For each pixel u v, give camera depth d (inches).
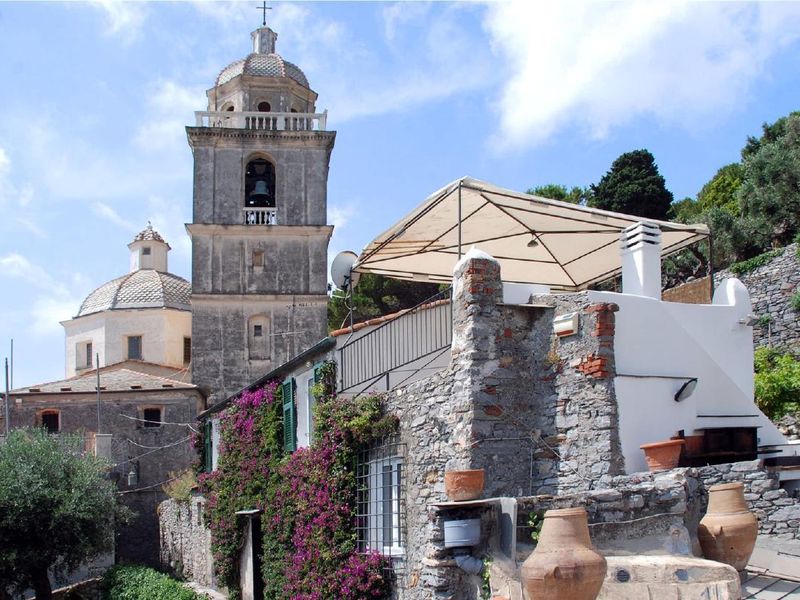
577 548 410.0
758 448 598.5
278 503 897.5
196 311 1755.7
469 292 578.2
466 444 561.0
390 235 747.4
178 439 1722.4
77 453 1454.2
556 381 573.0
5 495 1294.3
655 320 590.6
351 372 797.9
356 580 659.4
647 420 556.1
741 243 1417.3
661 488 491.2
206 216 1781.5
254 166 1839.3
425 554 550.6
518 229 752.3
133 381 1780.3
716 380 605.9
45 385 1772.9
